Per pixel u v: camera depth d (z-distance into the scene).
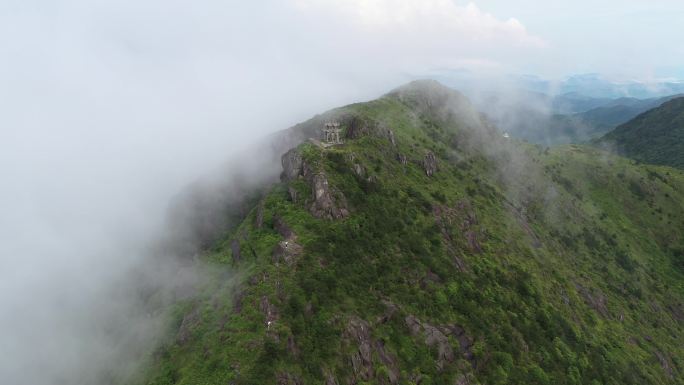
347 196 116.06
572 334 122.00
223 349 79.50
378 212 118.00
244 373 74.12
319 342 82.75
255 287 89.88
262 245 104.00
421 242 118.12
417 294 103.38
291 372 76.25
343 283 95.06
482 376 96.88
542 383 101.38
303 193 116.00
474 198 166.62
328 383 77.94
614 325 141.12
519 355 105.25
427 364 91.50
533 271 139.50
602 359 119.75
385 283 102.06
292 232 103.62
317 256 97.69
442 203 142.25
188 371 80.12
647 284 185.50
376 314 93.31
